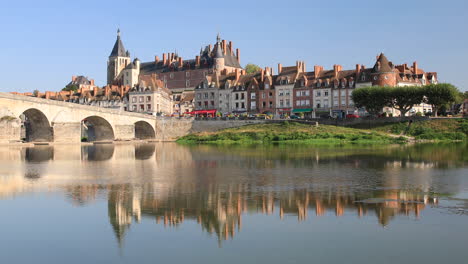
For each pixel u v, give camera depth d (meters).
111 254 22.09
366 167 53.84
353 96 120.00
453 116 119.38
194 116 142.12
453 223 26.75
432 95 110.12
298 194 35.84
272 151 80.06
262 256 21.72
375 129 113.06
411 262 20.98
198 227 26.17
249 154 73.94
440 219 27.66
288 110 143.12
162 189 38.06
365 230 25.52
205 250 22.52
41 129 102.56
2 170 50.97
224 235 24.70
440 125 107.44
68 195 35.19
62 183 41.25
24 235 24.86
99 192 36.56
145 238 24.27
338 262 21.00
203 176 46.41
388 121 114.06
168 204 31.94
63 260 21.41
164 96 179.50
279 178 44.78
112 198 34.00
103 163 59.81
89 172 49.62
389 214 29.00
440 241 23.64
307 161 61.25
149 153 78.06
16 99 90.25
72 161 62.25
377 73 129.75
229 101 156.12
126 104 171.50
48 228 26.03
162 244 23.39
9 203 32.22
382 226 26.27
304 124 118.38
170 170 51.69
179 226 26.42
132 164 58.59
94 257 21.72
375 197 34.53
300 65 152.75
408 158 63.97
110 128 119.50
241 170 51.56
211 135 120.62
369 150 79.25
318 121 122.44
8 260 21.42
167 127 135.00
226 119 130.88
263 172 49.66
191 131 134.25
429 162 58.62
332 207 31.02
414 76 140.88
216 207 31.02
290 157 67.56
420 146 87.19
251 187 39.19
